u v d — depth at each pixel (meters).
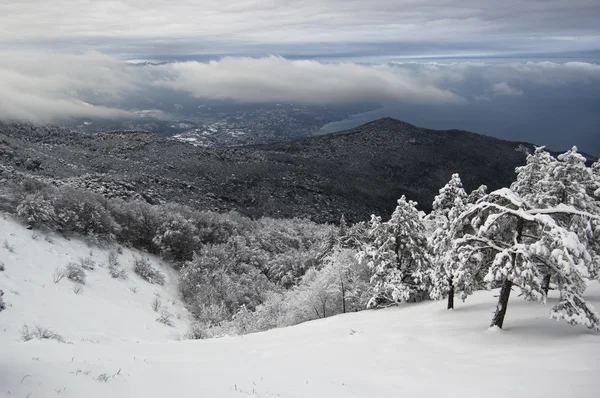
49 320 17.72
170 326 26.88
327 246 42.88
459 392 7.82
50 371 6.81
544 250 11.91
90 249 33.03
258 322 28.22
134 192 57.84
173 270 40.69
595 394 6.97
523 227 13.99
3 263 22.08
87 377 6.75
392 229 24.84
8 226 27.64
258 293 39.91
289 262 48.94
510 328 13.35
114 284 29.11
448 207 27.53
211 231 48.03
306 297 28.53
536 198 19.11
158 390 6.57
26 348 9.69
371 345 12.85
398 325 16.34
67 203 33.91
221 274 39.44
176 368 8.66
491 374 8.95
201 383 7.36
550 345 10.99
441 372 9.47
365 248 26.19
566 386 7.55
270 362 10.83
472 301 20.11
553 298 17.28
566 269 11.32
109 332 19.75
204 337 26.38
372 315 21.27
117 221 39.12
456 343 12.37
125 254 36.75
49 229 31.05
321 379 8.78
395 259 24.31
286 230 63.09
